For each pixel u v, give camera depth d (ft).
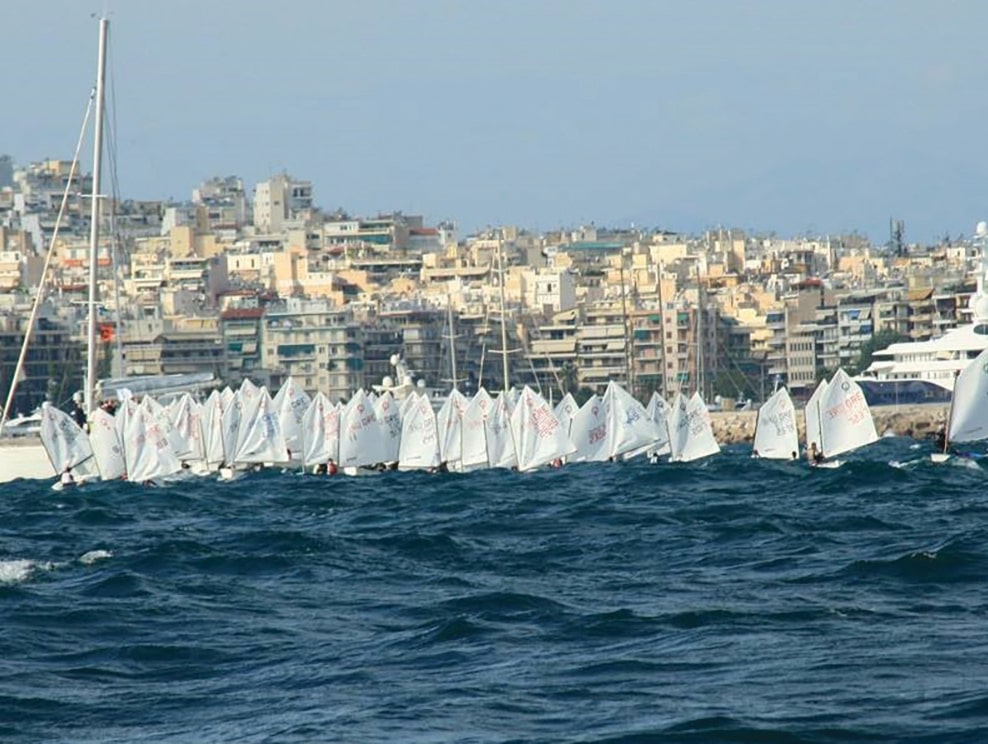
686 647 606.55
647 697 531.91
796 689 534.37
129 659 626.64
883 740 474.49
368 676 580.71
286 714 529.45
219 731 514.68
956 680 535.60
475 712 520.42
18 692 572.92
